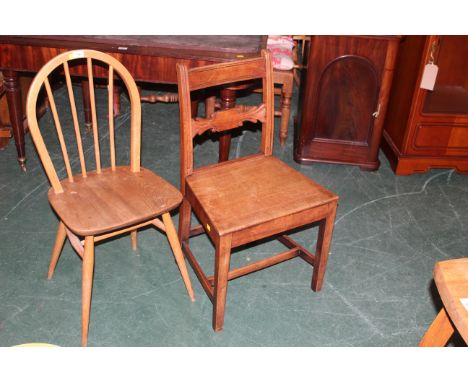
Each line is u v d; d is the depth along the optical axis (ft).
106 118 10.67
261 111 6.26
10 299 6.32
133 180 6.09
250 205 5.59
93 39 7.37
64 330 5.97
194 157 9.57
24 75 9.55
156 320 6.17
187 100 5.68
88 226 5.29
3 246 7.13
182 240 6.75
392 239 7.66
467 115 8.57
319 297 6.60
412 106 8.56
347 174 9.21
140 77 7.34
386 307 6.49
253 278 6.85
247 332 6.07
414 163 9.08
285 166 6.35
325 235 6.08
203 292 6.62
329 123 9.00
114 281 6.70
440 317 4.56
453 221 8.11
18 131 8.39
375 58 8.23
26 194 8.22
